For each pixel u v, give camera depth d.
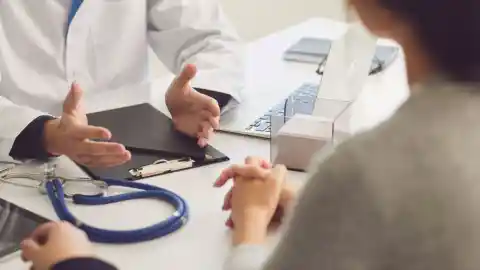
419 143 0.58
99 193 1.06
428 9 0.58
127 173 1.13
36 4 1.52
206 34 1.67
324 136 1.08
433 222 0.56
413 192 0.57
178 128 1.27
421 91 0.60
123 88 1.63
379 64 1.55
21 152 1.18
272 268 0.62
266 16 2.54
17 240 0.93
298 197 0.62
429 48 0.59
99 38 1.62
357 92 1.34
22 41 1.52
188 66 1.29
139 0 1.68
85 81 1.59
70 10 1.56
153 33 1.73
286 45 1.88
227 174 1.03
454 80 0.59
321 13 2.24
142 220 1.00
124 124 1.29
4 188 1.09
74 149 1.13
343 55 1.37
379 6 0.60
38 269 0.78
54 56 1.55
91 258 0.77
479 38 0.57
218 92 1.42
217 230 0.98
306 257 0.59
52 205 1.03
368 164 0.58
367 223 0.57
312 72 1.67
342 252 0.58
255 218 0.91
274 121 1.15
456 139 0.58
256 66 1.72
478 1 0.56
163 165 1.16
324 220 0.59
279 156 1.12
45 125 1.18
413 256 0.56
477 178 0.56
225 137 1.29
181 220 0.98
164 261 0.91
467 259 0.56
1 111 1.23
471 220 0.56
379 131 0.60
